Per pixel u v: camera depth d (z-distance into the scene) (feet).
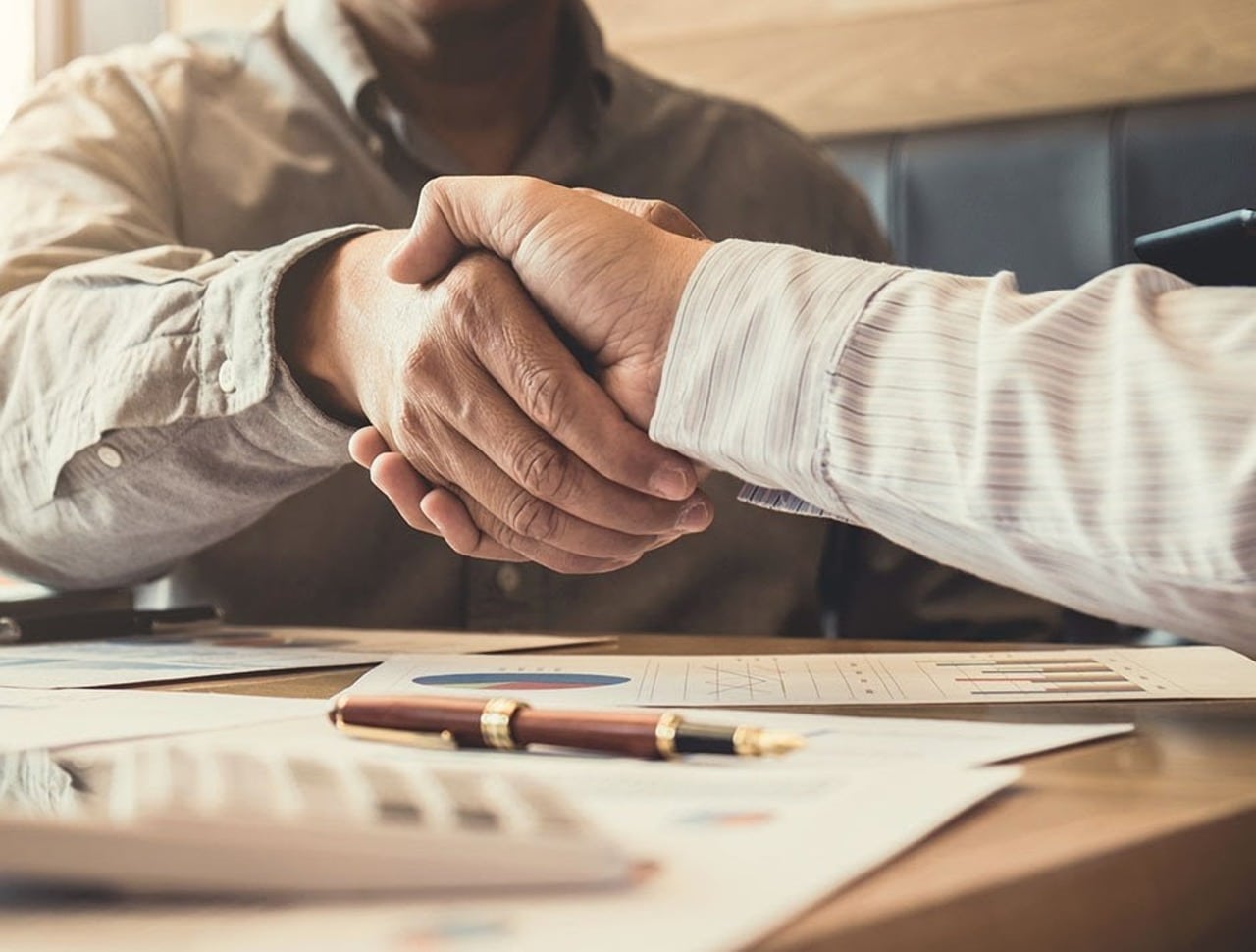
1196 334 1.30
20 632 2.52
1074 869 0.79
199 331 2.45
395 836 0.68
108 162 3.79
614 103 4.41
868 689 1.75
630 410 1.82
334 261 2.30
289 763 0.95
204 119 4.03
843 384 1.48
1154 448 1.24
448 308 1.90
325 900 0.68
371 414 2.16
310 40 4.16
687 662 2.11
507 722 1.16
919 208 5.02
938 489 1.39
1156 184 4.66
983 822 0.89
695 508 1.97
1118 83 5.29
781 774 1.04
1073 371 1.33
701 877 0.72
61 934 0.63
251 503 2.66
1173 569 1.23
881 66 5.60
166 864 0.68
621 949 0.59
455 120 4.22
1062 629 4.17
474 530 2.10
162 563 2.97
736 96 5.83
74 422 2.63
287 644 2.49
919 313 1.47
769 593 4.05
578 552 2.05
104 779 0.91
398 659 2.18
